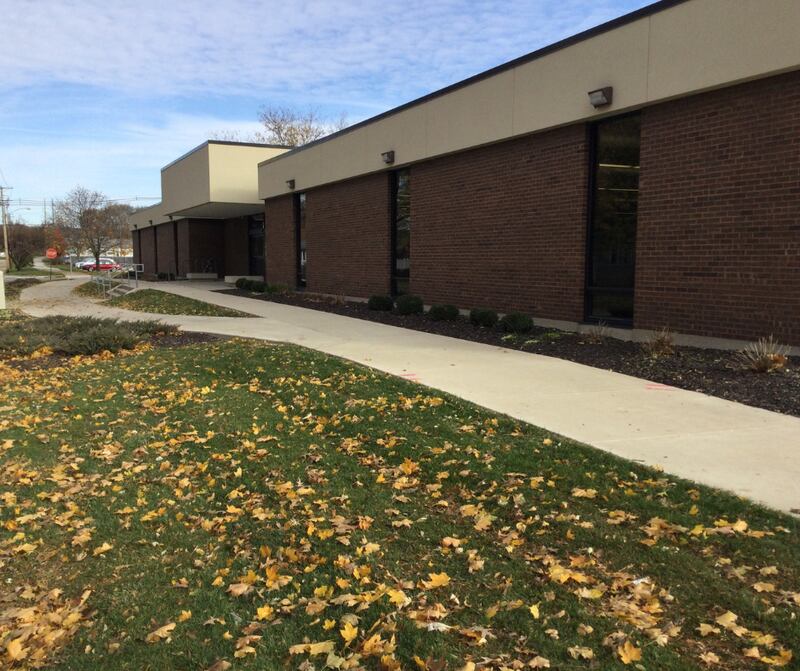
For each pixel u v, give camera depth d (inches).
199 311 689.6
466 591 134.0
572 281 451.5
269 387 321.4
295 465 213.2
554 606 127.2
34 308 806.5
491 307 528.1
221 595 137.1
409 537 159.5
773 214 331.3
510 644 115.8
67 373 382.6
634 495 175.8
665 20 370.6
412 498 183.5
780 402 262.7
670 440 222.2
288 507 181.9
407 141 610.9
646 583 133.7
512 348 409.7
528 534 158.4
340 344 432.8
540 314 480.4
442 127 561.3
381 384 307.0
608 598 129.7
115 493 200.4
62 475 214.5
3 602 139.6
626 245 419.8
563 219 456.4
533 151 479.5
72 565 155.3
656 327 393.1
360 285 724.7
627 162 416.2
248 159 1000.2
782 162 326.3
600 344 396.5
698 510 165.8
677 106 374.9
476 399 279.7
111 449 238.7
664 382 306.8
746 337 346.0
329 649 114.8
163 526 175.2
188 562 154.3
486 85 508.7
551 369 340.2
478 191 536.4
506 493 181.6
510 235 505.0
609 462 200.2
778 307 331.6
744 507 166.2
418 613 124.6
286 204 893.2
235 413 277.9
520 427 238.4
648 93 382.3
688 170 370.6
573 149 445.4
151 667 113.7
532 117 467.5
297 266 882.1
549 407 265.6
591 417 251.0
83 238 2373.3
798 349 323.6
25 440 252.7
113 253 3122.5
